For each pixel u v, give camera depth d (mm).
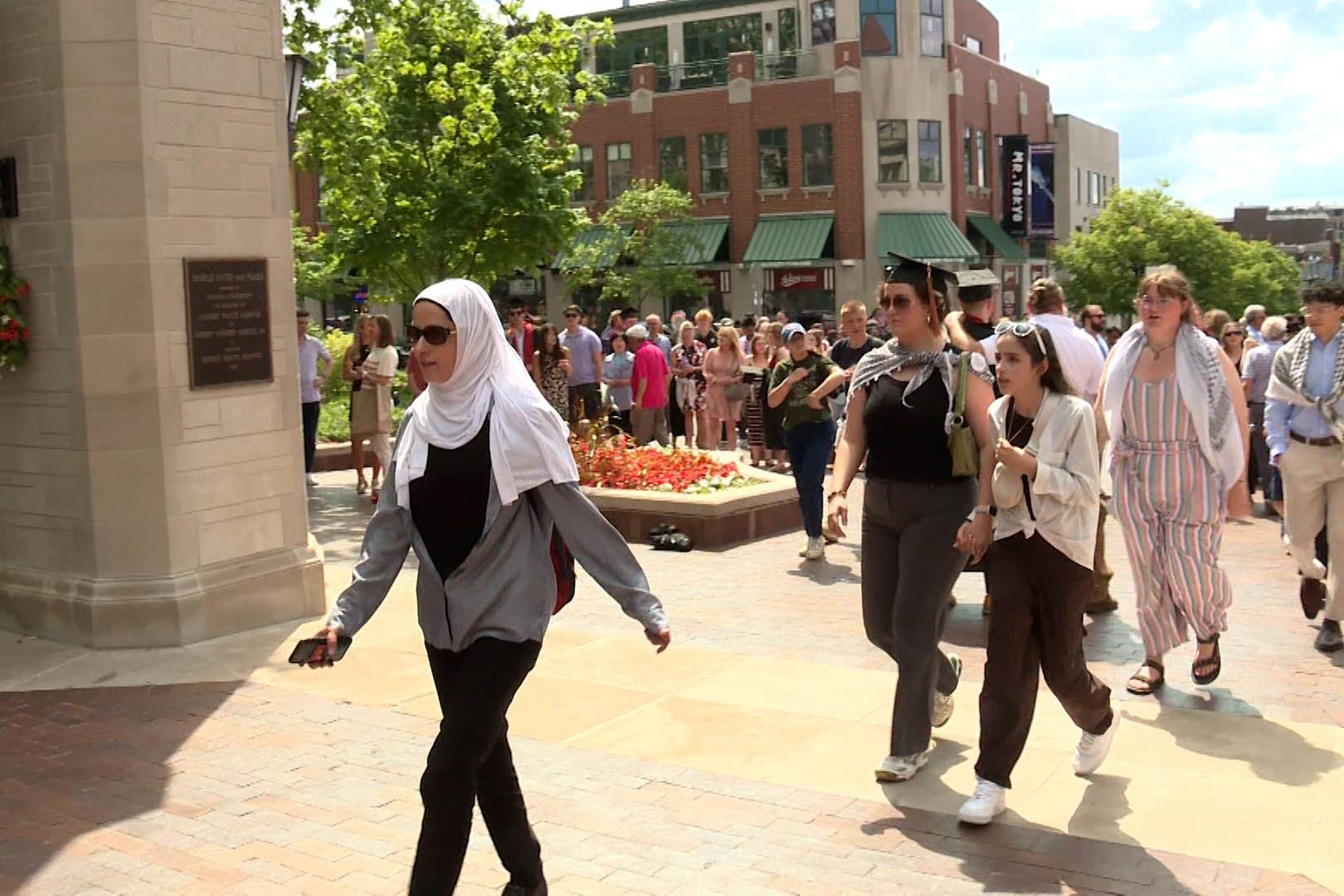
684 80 46938
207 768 5562
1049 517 4766
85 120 7156
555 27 20953
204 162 7562
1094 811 4945
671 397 19266
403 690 6691
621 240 43469
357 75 17219
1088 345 7570
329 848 4695
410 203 19641
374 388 13867
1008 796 5121
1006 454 4730
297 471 8242
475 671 3666
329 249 20672
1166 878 4348
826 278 43625
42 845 4758
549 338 14742
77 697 6617
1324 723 5992
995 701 4816
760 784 5305
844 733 5934
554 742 5867
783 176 44125
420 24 20156
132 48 7164
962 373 5059
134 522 7398
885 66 42969
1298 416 7355
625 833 4797
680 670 7016
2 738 5992
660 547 10891
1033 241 53531
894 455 5188
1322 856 4500
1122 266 43781
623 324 18906
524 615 3727
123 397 7312
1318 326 7219
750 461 17750
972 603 8766
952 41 44406
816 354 10047
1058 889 4270
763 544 11102
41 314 7406
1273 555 10219
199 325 7562
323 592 8305
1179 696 6453
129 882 4426
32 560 7707
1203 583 6273
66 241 7230
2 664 7125
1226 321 13750
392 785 5344
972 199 46969
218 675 6957
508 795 3916
